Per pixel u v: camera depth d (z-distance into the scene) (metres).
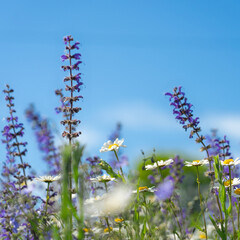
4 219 1.54
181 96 1.73
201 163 1.62
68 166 1.29
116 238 1.43
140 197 1.49
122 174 1.55
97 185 1.55
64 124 1.67
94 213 1.40
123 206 1.41
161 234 1.43
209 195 1.59
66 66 1.74
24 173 1.67
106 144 1.65
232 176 1.71
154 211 1.46
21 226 1.53
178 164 1.60
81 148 1.30
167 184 1.48
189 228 1.53
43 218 1.49
